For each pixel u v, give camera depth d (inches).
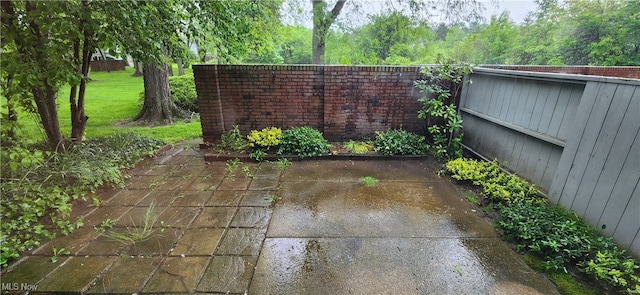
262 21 285.1
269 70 180.5
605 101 88.4
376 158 171.9
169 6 152.3
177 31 165.5
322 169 158.6
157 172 152.3
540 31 456.1
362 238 96.9
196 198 124.4
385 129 196.5
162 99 269.1
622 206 83.1
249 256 87.1
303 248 91.3
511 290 75.0
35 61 114.6
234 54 231.6
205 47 201.5
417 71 182.5
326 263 84.4
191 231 99.7
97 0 120.6
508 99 137.2
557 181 108.6
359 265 83.8
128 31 133.5
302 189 134.3
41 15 109.1
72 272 79.0
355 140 197.0
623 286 72.4
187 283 76.0
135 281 76.3
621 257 80.0
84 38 123.5
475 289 75.3
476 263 85.1
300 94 187.5
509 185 121.2
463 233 100.2
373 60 354.9
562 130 106.4
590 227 91.4
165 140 207.9
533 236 89.1
